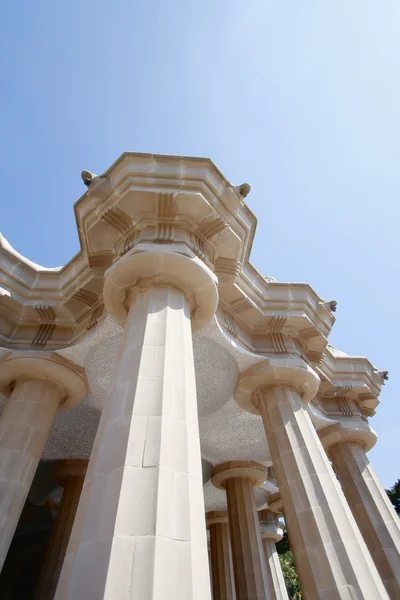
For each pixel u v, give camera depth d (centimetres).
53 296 1528
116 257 1222
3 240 1498
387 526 1480
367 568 917
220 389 1680
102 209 1216
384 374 2069
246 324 1603
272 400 1395
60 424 1839
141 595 425
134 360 809
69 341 1487
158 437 625
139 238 1145
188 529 518
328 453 1827
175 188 1160
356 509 1582
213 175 1227
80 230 1312
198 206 1180
